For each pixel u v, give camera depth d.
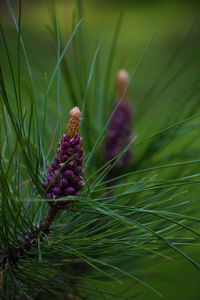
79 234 0.44
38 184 0.42
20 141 0.40
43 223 0.45
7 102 0.39
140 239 0.44
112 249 0.45
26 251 0.43
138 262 0.52
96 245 0.45
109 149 0.52
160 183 0.41
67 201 0.41
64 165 0.40
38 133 0.43
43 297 0.49
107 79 0.52
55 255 0.45
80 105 0.49
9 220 0.45
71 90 0.49
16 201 0.40
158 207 0.47
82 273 0.50
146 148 0.52
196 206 0.51
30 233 0.44
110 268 0.51
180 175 0.51
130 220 0.40
